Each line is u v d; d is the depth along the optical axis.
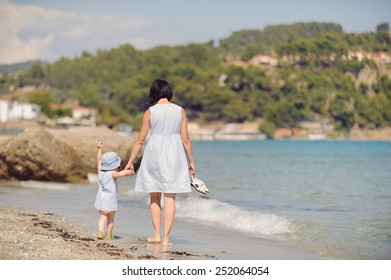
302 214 16.23
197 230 12.82
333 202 19.94
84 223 13.19
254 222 13.69
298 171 42.31
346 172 40.91
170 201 10.84
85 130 26.97
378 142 189.50
